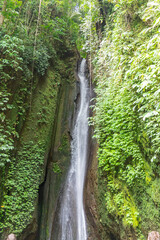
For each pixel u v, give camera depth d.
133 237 3.01
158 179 2.71
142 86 2.54
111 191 3.97
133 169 3.36
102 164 4.39
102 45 5.91
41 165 6.19
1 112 5.13
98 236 4.73
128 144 3.62
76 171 7.22
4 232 4.39
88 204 5.42
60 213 6.16
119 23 4.94
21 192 5.16
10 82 5.67
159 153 2.69
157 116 2.77
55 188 6.70
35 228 5.33
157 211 2.58
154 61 2.78
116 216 3.60
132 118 3.68
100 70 6.42
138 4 4.20
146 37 3.62
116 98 4.45
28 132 6.46
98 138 4.91
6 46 5.06
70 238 5.53
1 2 6.18
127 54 4.11
